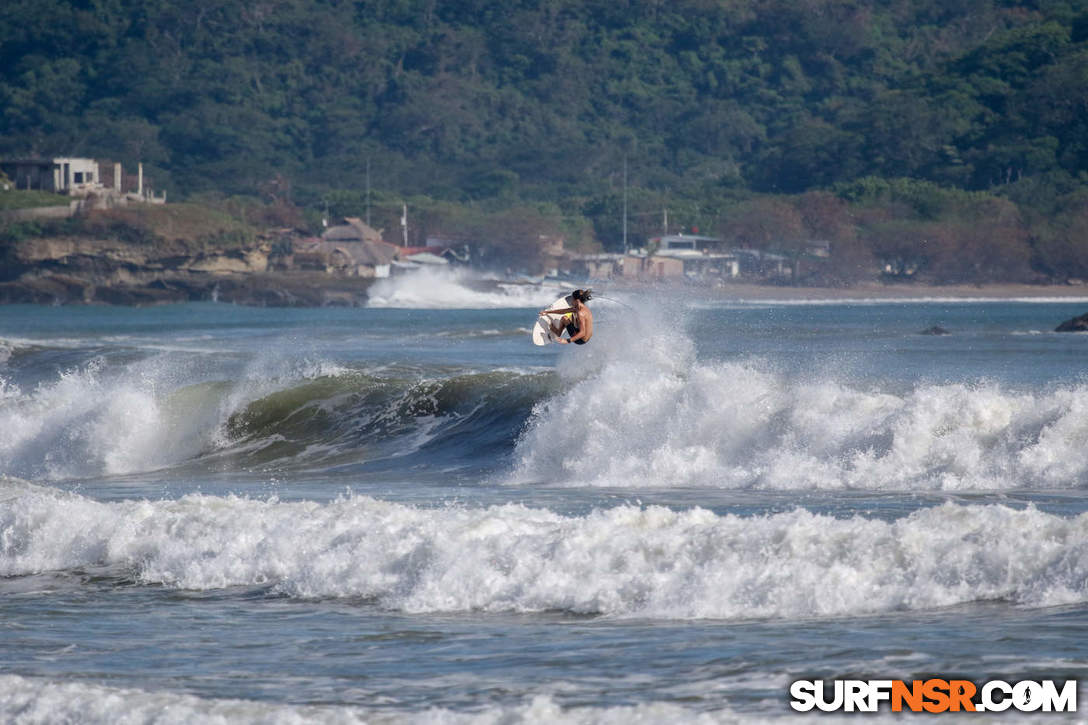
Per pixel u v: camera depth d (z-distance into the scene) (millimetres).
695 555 50062
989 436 81375
